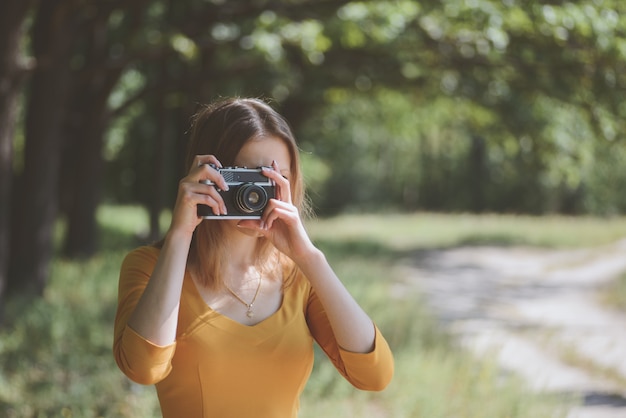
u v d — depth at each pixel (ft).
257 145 7.51
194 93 51.47
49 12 36.68
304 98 57.67
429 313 39.75
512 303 49.21
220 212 7.09
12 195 37.19
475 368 26.35
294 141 7.70
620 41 32.99
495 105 56.13
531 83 45.09
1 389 20.94
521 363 30.01
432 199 187.01
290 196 7.55
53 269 44.39
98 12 38.19
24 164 37.01
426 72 49.93
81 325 29.12
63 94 37.63
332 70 48.70
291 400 7.57
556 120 56.24
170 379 7.36
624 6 33.27
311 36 33.47
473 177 170.50
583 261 76.79
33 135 37.09
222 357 7.27
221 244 7.54
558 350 32.86
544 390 23.26
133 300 7.41
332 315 7.47
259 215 7.20
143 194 98.58
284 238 7.41
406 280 58.90
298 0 35.37
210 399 7.26
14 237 36.70
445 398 22.30
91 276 42.22
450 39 38.78
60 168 59.41
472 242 95.45
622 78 39.09
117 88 67.72
